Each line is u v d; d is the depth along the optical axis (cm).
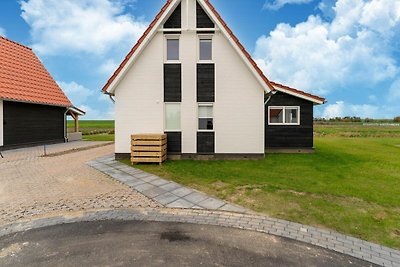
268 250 381
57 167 991
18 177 828
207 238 418
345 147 1633
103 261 350
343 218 498
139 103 1166
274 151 1394
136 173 883
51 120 2009
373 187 705
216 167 986
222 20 1115
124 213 525
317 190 674
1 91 1509
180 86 1164
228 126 1167
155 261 350
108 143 2031
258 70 1123
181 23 1148
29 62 2039
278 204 573
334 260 358
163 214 520
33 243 402
